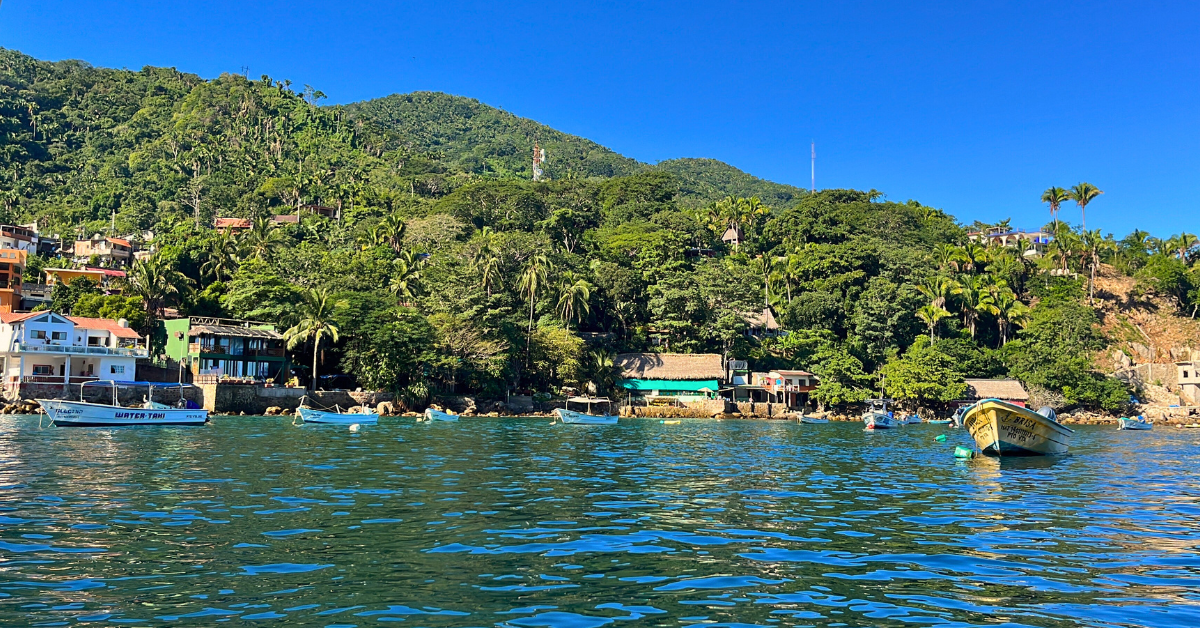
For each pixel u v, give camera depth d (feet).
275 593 50.65
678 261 474.49
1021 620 47.34
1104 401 402.31
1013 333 479.82
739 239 617.21
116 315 304.50
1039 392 396.98
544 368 354.33
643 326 425.69
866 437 227.61
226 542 64.90
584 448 168.35
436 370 323.37
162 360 297.33
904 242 584.40
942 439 207.62
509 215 565.53
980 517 83.10
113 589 50.83
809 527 76.28
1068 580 56.59
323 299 302.86
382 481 104.73
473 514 80.64
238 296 336.70
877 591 53.31
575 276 406.41
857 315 443.32
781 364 416.26
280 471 113.29
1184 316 522.88
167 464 118.83
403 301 373.40
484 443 175.22
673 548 65.82
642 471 124.67
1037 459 154.10
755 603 50.24
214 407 266.57
